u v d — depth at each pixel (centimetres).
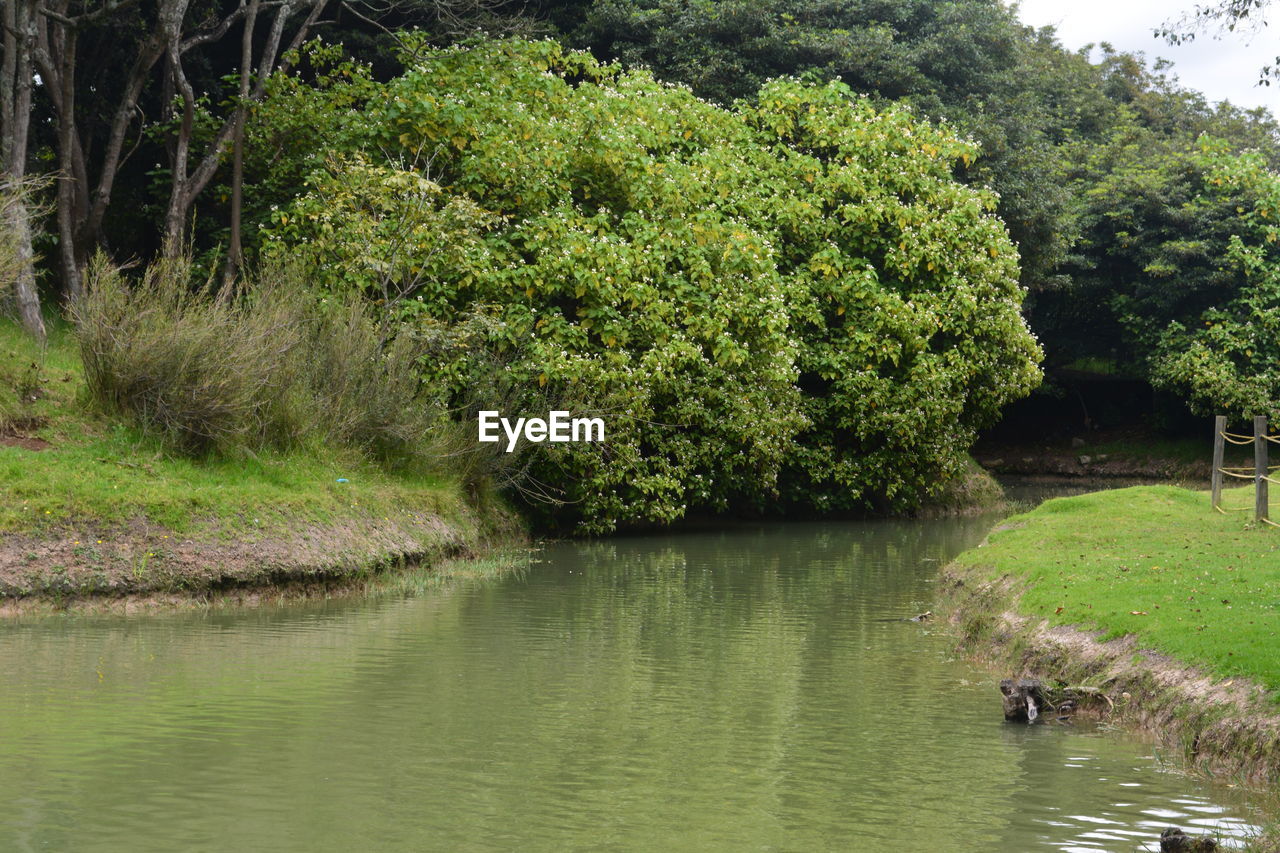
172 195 1975
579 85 2197
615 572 1620
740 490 2316
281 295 1622
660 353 1909
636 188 2017
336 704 862
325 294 1764
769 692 929
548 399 1867
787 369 2089
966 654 1080
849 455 2420
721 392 2050
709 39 2867
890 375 2408
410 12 2608
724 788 694
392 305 1789
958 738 806
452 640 1105
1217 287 3628
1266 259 3603
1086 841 615
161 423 1442
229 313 1516
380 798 665
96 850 582
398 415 1689
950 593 1350
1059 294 3956
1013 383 2494
